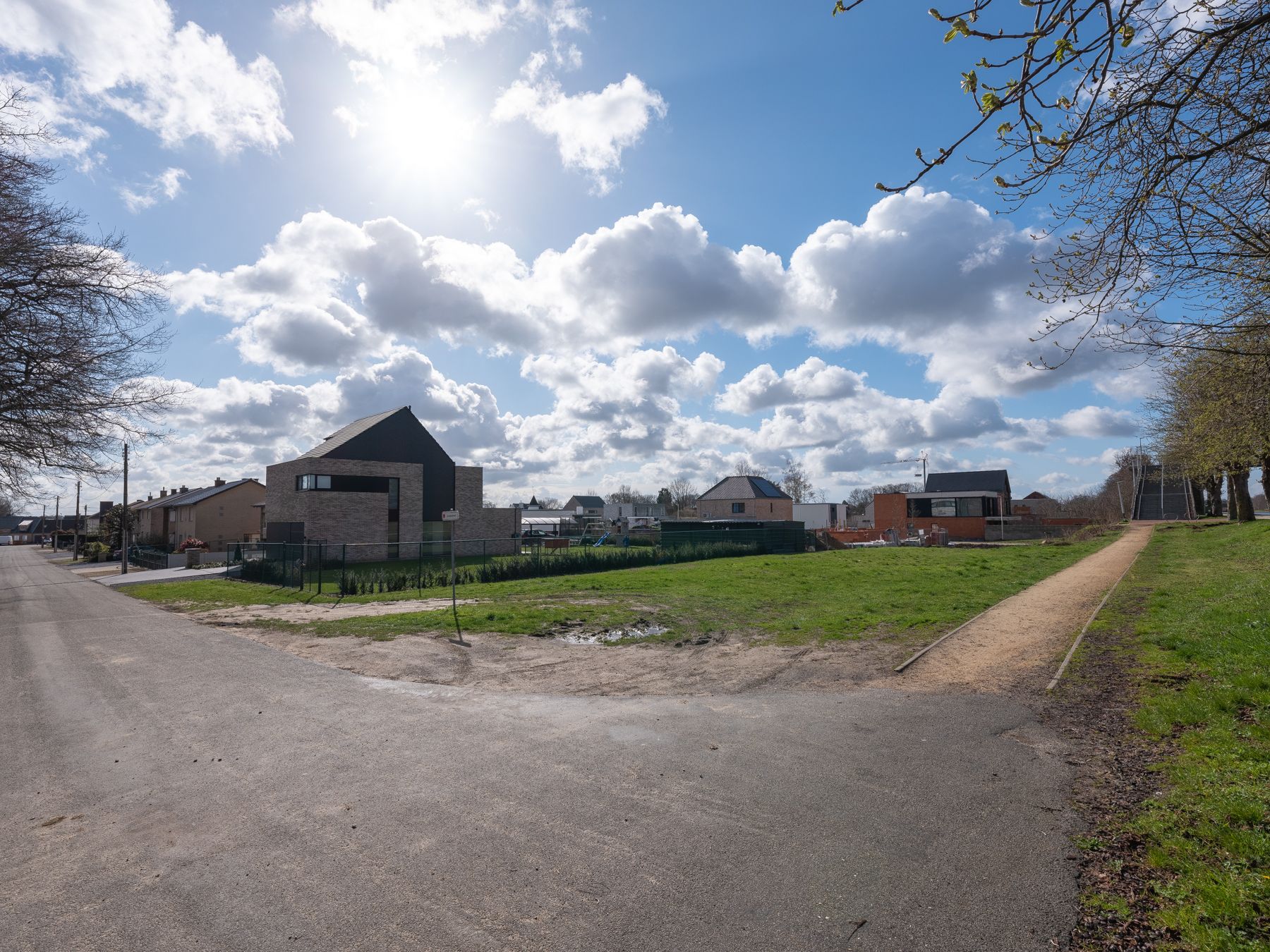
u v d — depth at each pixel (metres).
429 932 3.52
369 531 37.66
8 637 14.45
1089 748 6.03
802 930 3.46
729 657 10.52
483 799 5.23
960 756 6.00
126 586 27.84
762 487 70.81
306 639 12.90
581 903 3.77
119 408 17.27
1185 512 47.50
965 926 3.47
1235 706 6.39
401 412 40.75
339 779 5.71
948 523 55.12
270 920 3.66
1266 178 4.79
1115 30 3.25
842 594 17.34
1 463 16.75
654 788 5.38
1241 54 4.16
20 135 15.70
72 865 4.33
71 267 15.99
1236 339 7.25
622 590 19.09
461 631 13.02
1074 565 23.17
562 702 8.09
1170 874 3.87
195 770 6.02
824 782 5.46
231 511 55.50
